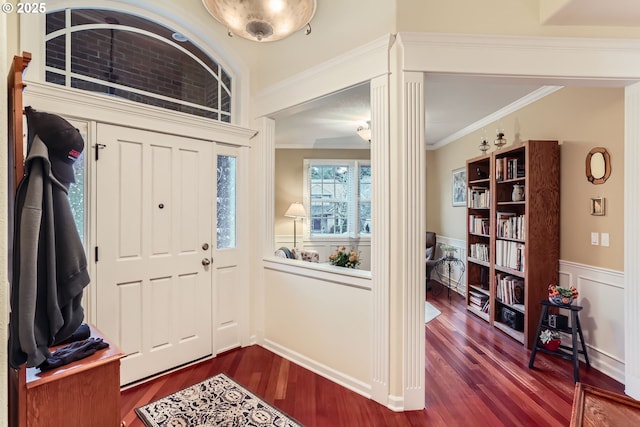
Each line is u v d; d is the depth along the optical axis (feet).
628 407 4.34
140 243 7.91
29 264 4.13
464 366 8.81
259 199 10.11
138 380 7.86
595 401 4.46
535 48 6.95
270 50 9.84
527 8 7.06
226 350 9.61
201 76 9.45
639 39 6.97
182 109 9.03
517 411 6.84
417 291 6.89
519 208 11.82
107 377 4.93
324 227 20.02
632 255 7.47
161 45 8.69
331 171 20.12
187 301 8.76
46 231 4.42
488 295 12.76
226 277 9.63
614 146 8.45
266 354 9.45
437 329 11.59
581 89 9.41
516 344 10.27
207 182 9.15
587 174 9.16
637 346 7.37
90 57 7.50
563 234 9.98
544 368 8.73
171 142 8.42
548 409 6.91
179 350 8.59
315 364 8.44
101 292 7.30
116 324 7.53
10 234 4.10
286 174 19.72
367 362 7.39
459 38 6.82
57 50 7.03
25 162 4.34
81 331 5.69
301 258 14.97
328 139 18.76
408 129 6.82
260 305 10.04
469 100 11.86
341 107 12.67
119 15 8.00
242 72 9.91
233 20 5.32
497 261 11.64
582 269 9.32
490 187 12.07
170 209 8.43
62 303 4.56
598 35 7.04
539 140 10.43
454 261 16.56
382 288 7.02
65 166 4.78
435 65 6.82
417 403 6.87
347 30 7.90
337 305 8.02
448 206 18.17
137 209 7.86
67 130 4.70
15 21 6.30
